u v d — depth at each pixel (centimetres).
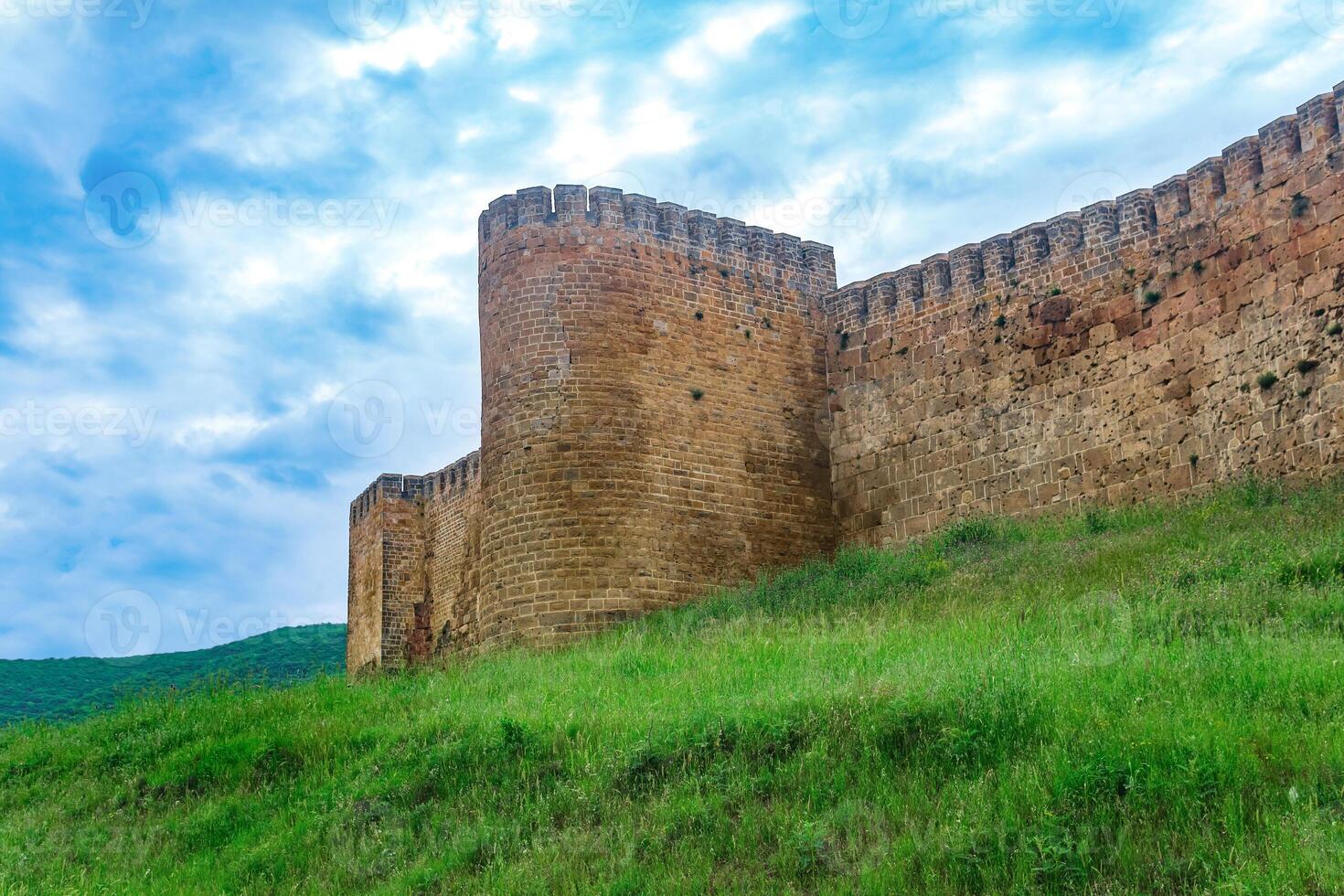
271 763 2042
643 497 3262
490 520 3297
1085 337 3180
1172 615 1950
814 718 1661
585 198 3425
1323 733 1350
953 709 1579
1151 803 1279
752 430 3509
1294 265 2731
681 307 3472
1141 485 3003
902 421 3522
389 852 1605
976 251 3466
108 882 1669
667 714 1833
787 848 1362
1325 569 2052
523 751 1805
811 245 3794
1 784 2212
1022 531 3059
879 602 2675
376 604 4972
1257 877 1123
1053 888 1193
